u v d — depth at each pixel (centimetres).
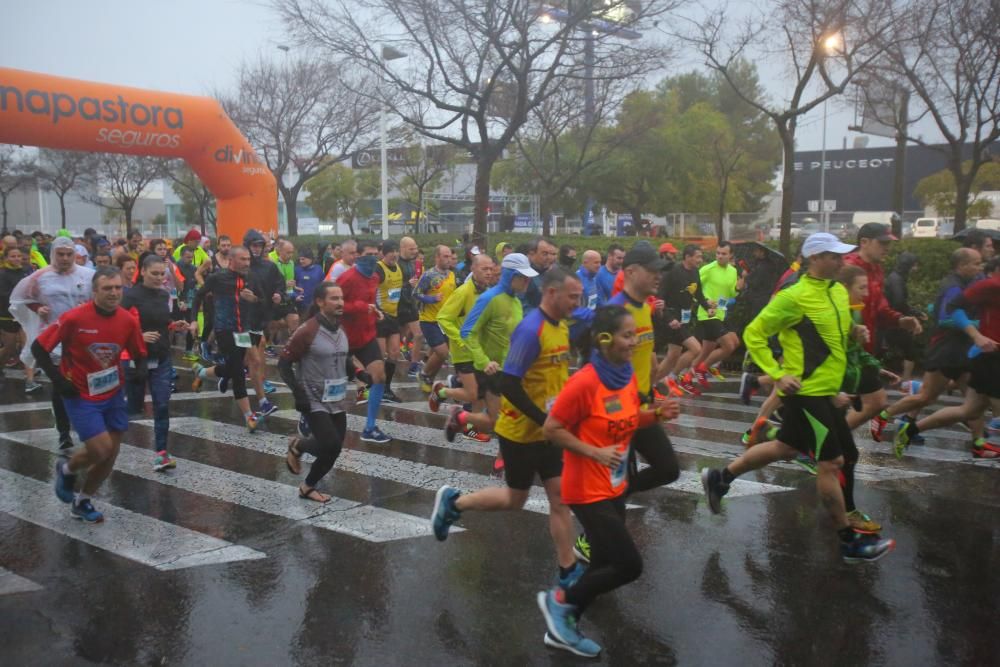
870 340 704
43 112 1669
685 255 1059
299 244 2872
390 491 697
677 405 442
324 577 517
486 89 1891
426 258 2081
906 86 1897
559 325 493
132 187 4741
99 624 454
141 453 821
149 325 736
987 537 584
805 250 534
